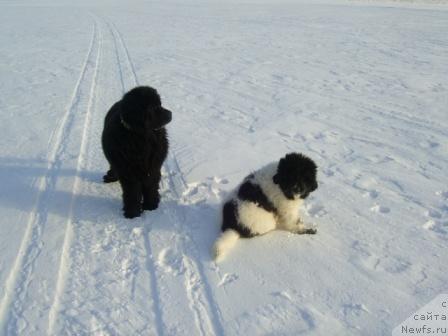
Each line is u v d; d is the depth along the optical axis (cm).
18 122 403
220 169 300
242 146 340
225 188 274
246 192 214
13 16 1434
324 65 623
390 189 273
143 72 604
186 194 269
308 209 251
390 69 590
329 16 1295
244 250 212
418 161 312
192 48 790
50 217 243
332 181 284
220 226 226
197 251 213
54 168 305
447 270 197
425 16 1263
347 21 1155
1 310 175
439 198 261
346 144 346
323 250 212
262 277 194
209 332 165
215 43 840
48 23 1231
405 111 418
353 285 188
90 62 686
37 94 502
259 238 221
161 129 239
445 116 402
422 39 823
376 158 319
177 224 236
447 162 309
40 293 184
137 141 225
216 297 182
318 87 510
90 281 192
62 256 209
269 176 215
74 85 545
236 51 751
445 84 509
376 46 762
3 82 559
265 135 364
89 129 385
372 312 173
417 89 491
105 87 534
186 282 191
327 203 257
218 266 202
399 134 363
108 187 279
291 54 712
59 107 451
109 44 860
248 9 1605
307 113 418
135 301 180
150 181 242
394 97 464
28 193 270
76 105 459
